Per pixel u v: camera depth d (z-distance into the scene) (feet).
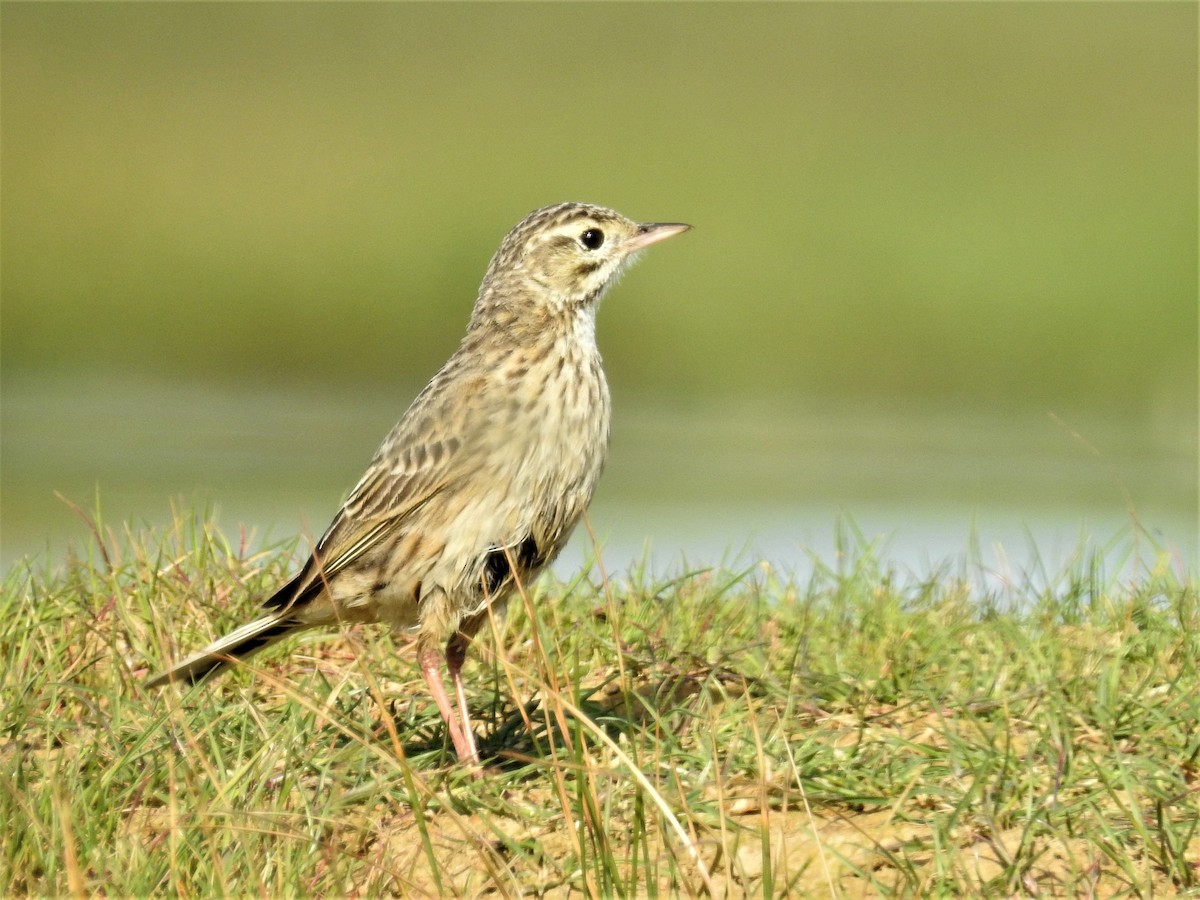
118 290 99.40
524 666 29.66
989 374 92.02
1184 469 65.21
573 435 27.32
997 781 23.86
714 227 103.86
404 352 100.07
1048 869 22.11
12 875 22.17
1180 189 110.32
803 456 68.33
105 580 31.96
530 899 22.20
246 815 22.57
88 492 53.57
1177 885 21.72
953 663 28.99
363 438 71.97
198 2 148.25
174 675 27.04
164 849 22.56
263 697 28.63
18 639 29.68
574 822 23.54
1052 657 28.84
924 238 101.76
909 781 24.20
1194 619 30.30
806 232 103.19
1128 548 35.01
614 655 29.81
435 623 26.86
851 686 28.22
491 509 26.73
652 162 120.47
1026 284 97.81
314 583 27.37
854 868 21.68
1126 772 23.20
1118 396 91.30
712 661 29.27
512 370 27.27
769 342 92.94
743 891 21.49
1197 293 97.76
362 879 22.62
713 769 24.47
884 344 93.97
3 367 92.48
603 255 28.99
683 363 91.45
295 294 101.76
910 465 65.72
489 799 24.36
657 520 50.75
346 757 25.08
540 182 116.98
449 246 107.76
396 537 26.96
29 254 102.17
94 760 24.81
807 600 32.89
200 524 35.76
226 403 87.81
